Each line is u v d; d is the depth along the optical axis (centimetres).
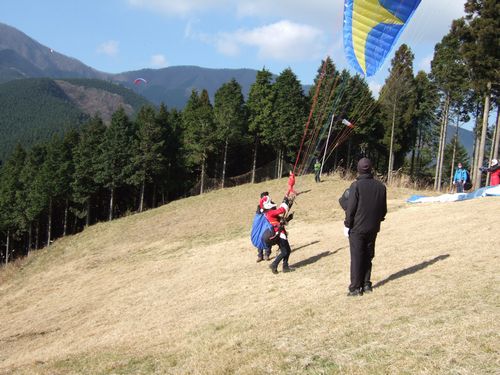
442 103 4062
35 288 2070
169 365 607
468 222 1193
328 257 1175
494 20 2645
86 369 684
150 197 5259
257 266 1255
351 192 702
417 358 458
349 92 2991
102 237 3083
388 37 985
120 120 4369
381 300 671
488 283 661
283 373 491
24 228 4822
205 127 4297
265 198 1137
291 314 711
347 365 476
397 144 4156
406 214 1581
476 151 4034
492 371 412
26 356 998
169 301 1116
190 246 2027
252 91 4444
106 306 1290
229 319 790
